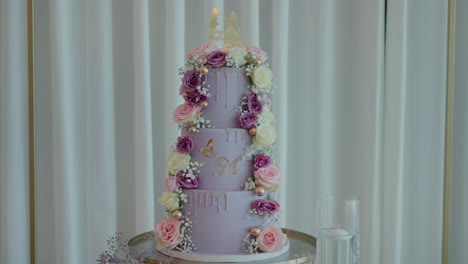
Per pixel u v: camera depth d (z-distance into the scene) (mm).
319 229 1479
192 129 1585
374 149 2430
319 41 2426
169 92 2156
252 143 1593
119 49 2244
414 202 2596
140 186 2154
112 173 2189
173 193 1584
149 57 2195
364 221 2471
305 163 2480
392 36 2447
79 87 2178
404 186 2584
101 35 2141
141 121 2150
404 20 2428
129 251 1612
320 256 1475
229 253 1549
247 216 1569
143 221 2152
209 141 1578
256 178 1581
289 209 2475
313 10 2438
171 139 2162
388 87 2479
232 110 1600
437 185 2566
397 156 2457
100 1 2135
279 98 2289
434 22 2537
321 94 2439
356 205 1476
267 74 1608
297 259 1542
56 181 2125
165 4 2236
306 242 1766
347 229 1463
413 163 2586
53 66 2105
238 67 1607
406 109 2566
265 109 1630
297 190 2484
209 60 1594
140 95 2148
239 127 1603
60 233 2123
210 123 1605
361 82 2471
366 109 2447
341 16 2479
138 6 2141
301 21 2451
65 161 2117
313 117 2469
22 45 2123
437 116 2557
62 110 2111
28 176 2156
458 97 2607
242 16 2266
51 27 2105
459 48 2600
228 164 1579
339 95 2500
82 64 2178
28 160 2152
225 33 1738
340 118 2506
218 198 1555
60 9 2096
